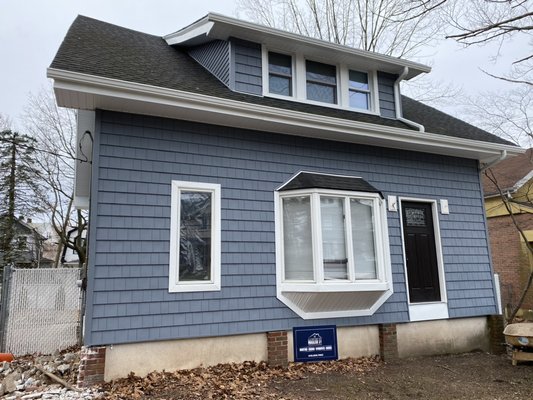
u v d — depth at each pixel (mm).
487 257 8258
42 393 4465
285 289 6027
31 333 7227
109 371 4863
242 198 6059
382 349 6641
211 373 5195
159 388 4586
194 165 5797
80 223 18250
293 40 7047
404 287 7148
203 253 5684
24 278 7359
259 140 6379
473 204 8383
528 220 12789
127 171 5328
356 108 7828
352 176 7078
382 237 6918
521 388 5109
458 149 7816
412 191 7676
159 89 5125
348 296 6230
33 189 20844
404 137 7172
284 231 6305
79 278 7660
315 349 6113
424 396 4730
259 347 5812
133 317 5031
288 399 4418
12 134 20594
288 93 7359
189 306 5391
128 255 5137
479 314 7805
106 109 5336
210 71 7289
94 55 5785
